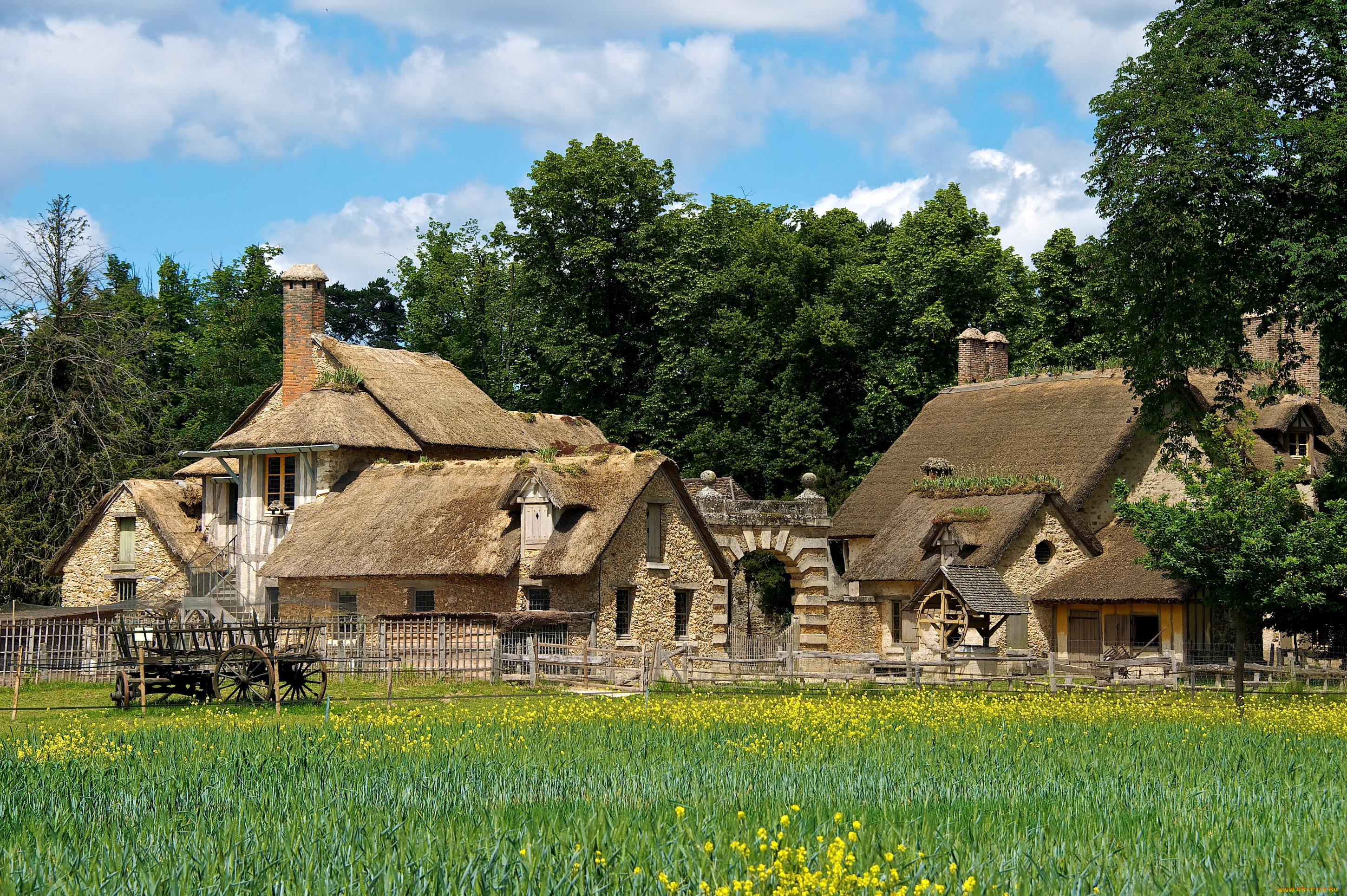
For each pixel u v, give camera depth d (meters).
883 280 58.78
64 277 56.91
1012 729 21.94
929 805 13.71
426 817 12.79
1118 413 45.00
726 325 58.75
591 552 37.75
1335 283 32.56
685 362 60.22
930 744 19.48
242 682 28.50
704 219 63.66
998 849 11.09
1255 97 34.72
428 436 48.16
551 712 24.77
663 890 9.78
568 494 38.97
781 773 15.91
